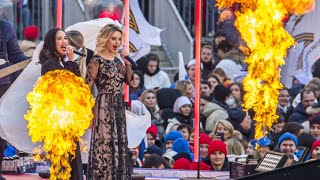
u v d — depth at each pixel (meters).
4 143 15.41
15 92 14.73
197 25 15.12
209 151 16.30
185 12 25.67
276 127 18.19
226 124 18.02
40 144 14.80
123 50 14.36
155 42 19.16
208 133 19.70
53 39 14.05
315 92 20.20
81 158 14.68
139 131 15.67
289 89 21.11
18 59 15.24
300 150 16.23
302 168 11.14
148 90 19.73
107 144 14.09
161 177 15.86
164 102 20.38
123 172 14.23
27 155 16.17
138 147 17.14
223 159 16.27
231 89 20.69
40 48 14.68
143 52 19.11
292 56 21.06
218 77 21.78
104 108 14.09
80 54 14.16
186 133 18.55
